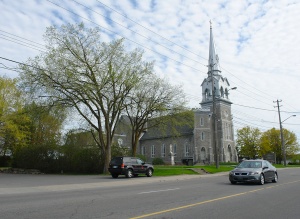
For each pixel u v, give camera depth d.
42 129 43.47
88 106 29.64
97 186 17.86
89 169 34.81
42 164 36.16
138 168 26.58
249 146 74.69
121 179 23.91
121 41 29.31
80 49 28.36
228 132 73.12
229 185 17.58
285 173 31.19
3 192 14.41
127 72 29.84
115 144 37.31
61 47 27.81
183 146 68.19
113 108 31.53
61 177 26.89
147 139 75.81
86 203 10.41
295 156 81.50
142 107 33.69
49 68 27.59
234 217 8.26
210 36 76.56
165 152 71.81
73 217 7.97
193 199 11.46
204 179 23.73
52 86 27.78
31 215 8.23
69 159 35.62
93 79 28.44
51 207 9.55
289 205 10.31
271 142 76.12
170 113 35.00
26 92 27.83
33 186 17.59
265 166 18.81
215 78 74.00
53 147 36.72
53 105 28.77
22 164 38.06
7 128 38.28
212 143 68.75
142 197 12.07
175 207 9.62
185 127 68.81
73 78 27.61
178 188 15.90
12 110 39.12
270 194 13.21
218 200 11.23
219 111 71.62
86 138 37.22
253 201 11.11
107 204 10.20
